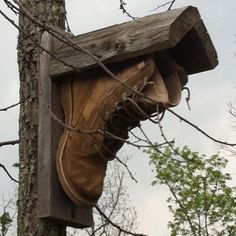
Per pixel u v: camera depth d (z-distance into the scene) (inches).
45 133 132.0
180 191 342.6
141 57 126.8
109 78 128.6
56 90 134.7
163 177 335.3
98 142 127.4
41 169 130.1
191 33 133.0
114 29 130.7
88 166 129.3
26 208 131.1
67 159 129.3
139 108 123.5
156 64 131.1
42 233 128.9
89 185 129.0
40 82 135.4
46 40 136.3
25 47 141.3
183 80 135.4
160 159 326.0
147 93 124.8
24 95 138.6
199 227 341.7
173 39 124.0
